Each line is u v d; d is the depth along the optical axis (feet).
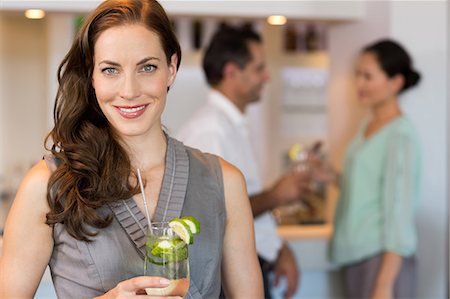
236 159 10.72
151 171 6.11
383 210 11.60
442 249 13.28
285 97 18.95
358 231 11.90
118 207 5.83
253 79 11.07
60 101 6.01
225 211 6.33
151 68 5.71
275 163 19.13
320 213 15.90
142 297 5.33
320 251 13.29
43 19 17.67
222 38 11.00
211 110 10.84
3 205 16.12
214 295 6.14
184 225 5.35
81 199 5.65
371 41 13.19
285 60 18.69
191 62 17.83
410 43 12.82
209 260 6.07
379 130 11.87
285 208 15.24
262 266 11.04
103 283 5.74
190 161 6.28
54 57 15.93
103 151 5.87
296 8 12.85
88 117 5.99
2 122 17.61
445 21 12.96
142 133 5.76
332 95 14.46
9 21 17.43
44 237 5.81
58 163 5.87
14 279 5.76
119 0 5.73
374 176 11.77
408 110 12.92
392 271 11.42
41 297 10.61
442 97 13.04
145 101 5.69
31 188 5.77
